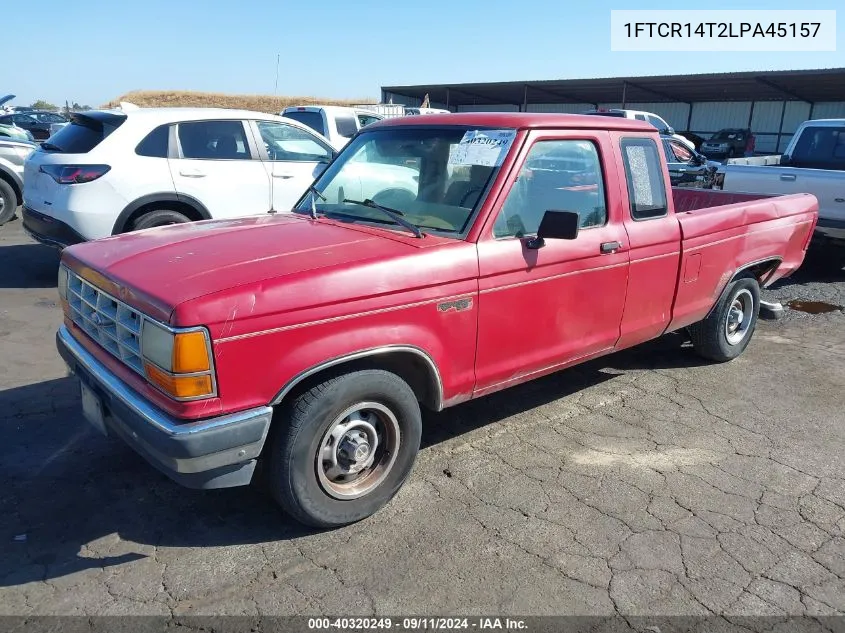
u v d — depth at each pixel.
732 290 5.44
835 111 33.34
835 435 4.50
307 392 3.04
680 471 3.97
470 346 3.58
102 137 7.11
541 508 3.55
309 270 3.00
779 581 3.04
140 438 2.90
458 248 3.46
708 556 3.20
